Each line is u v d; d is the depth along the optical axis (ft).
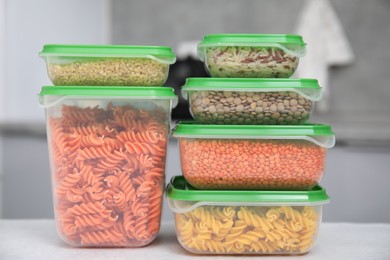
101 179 3.76
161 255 3.65
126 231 3.79
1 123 9.44
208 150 3.69
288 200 3.64
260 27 11.66
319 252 3.75
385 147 8.64
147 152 3.79
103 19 11.70
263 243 3.65
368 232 4.29
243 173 3.70
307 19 10.68
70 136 3.76
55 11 11.08
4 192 9.42
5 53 10.75
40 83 10.98
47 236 4.10
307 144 3.70
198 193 3.64
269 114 3.79
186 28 11.76
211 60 3.90
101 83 3.80
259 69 3.84
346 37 11.46
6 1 10.68
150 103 3.80
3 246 3.82
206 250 3.65
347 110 11.42
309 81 3.78
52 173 3.87
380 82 11.39
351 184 8.72
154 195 3.84
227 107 3.77
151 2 11.78
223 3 11.69
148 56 3.76
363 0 11.43
